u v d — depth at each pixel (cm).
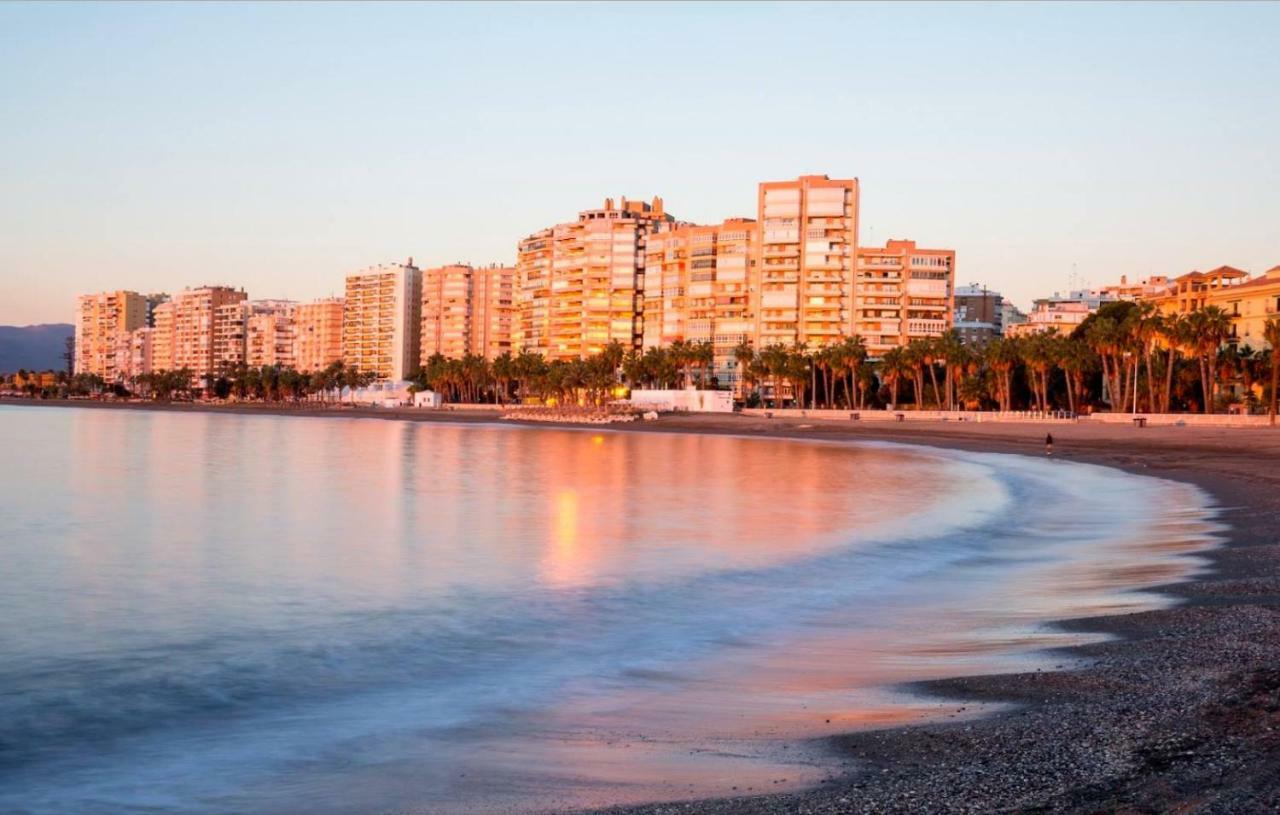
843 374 19612
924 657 2050
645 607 2820
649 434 16000
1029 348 15438
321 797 1377
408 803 1330
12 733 1769
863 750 1395
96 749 1667
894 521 4909
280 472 8238
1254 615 2175
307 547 4212
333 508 5700
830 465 9138
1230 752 1234
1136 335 14025
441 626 2630
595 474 8169
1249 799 1059
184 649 2439
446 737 1644
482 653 2312
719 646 2286
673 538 4378
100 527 4884
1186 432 11069
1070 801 1102
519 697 1894
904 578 3184
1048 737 1370
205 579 3462
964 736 1416
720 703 1767
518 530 4716
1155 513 4719
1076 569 3144
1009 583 2973
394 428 17862
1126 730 1370
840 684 1858
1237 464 7456
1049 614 2419
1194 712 1436
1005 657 1978
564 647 2342
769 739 1491
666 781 1328
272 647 2441
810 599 2861
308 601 3047
